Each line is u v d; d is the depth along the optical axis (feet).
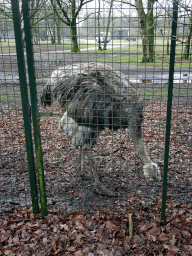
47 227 10.62
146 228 10.30
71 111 12.16
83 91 11.83
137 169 15.52
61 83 12.49
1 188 13.80
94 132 12.32
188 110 25.88
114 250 9.46
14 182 14.40
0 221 11.02
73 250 9.48
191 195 12.75
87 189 13.58
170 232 10.09
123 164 16.14
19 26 9.50
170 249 9.30
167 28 9.20
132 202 12.25
